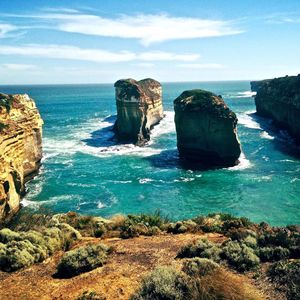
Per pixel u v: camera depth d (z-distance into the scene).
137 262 13.91
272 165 54.38
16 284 12.71
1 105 41.81
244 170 52.31
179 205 38.28
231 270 12.30
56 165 55.59
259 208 36.91
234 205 37.94
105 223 21.56
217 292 9.63
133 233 18.44
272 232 16.12
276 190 42.66
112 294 11.20
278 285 10.92
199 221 21.55
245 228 18.23
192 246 14.39
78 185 45.31
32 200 39.38
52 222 21.64
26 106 49.12
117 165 55.97
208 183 46.38
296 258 13.02
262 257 13.17
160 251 15.05
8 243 15.32
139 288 11.03
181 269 12.20
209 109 56.44
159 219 21.88
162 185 45.72
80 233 20.00
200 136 57.31
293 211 35.88
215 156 56.62
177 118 60.00
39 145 52.56
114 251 15.33
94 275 12.88
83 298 11.02
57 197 40.56
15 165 38.31
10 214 33.09
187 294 10.05
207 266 11.72
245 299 9.53
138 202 39.22
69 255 13.85
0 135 35.47
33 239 16.08
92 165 55.84
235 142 55.09
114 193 42.31
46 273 13.62
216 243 15.56
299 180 46.31
